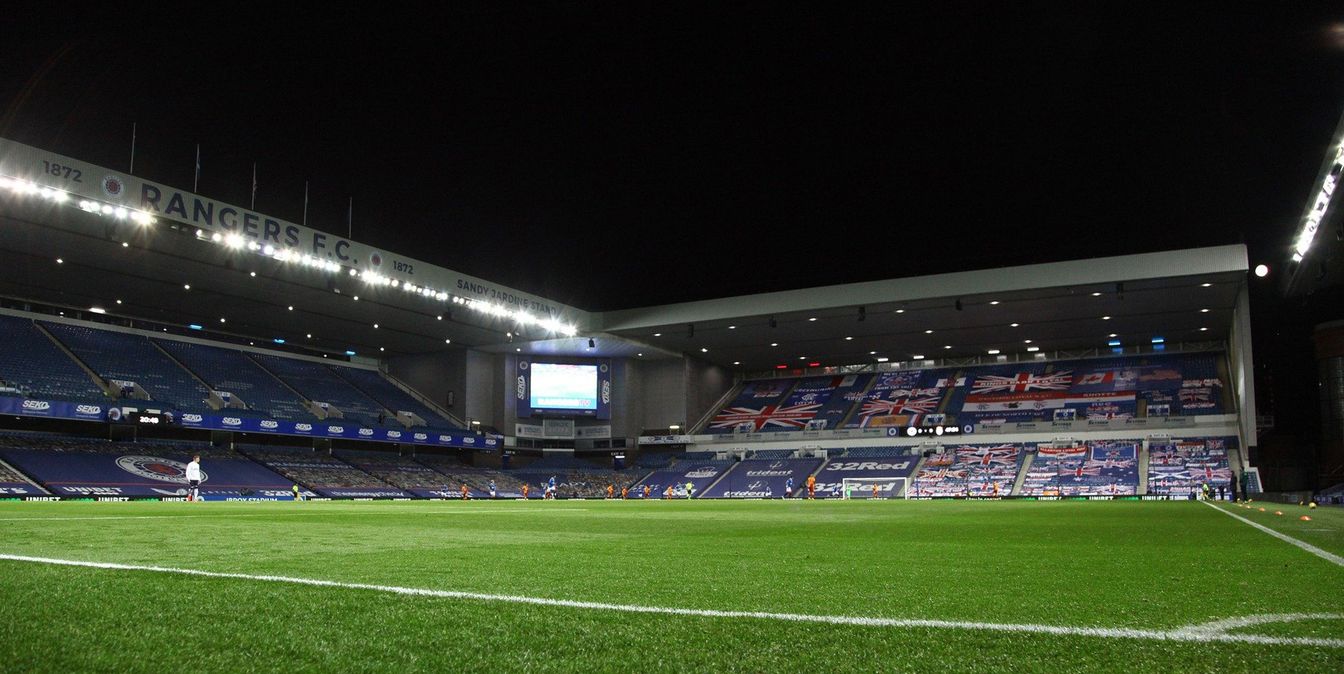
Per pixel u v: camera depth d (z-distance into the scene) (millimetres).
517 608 3602
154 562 5395
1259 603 3785
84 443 38375
